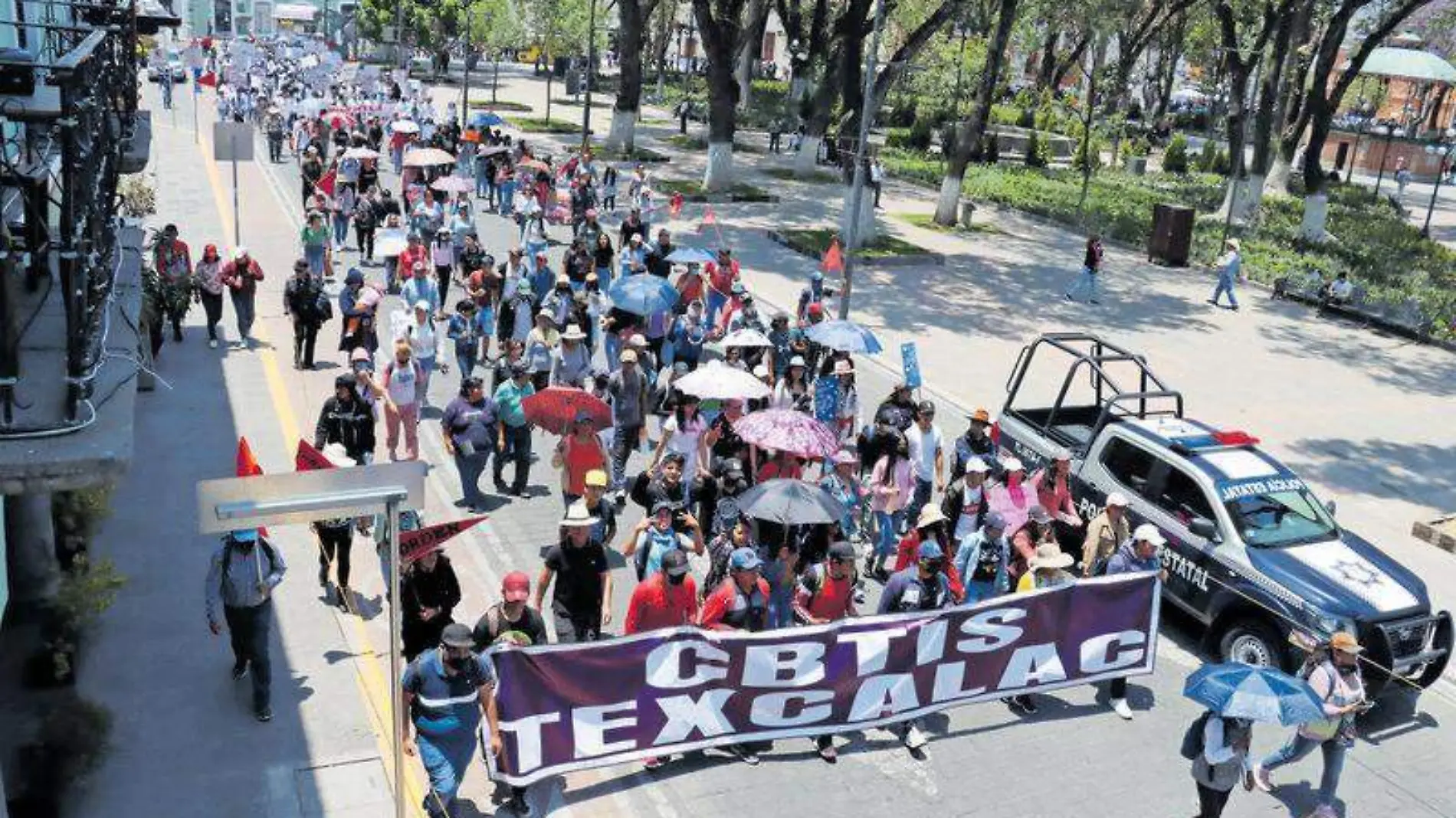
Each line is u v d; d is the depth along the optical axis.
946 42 54.31
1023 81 82.56
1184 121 76.88
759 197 36.69
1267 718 8.02
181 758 8.73
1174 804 9.36
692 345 17.22
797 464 12.24
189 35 84.06
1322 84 36.25
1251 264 31.72
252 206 29.12
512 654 8.38
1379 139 67.38
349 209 25.55
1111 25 42.50
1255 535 11.56
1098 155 53.75
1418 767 10.31
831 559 9.65
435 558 9.08
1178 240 32.03
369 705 9.56
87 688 9.44
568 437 11.94
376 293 16.67
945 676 9.84
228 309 20.42
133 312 8.03
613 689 8.74
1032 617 10.07
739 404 12.75
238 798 8.38
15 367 5.60
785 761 9.54
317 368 17.59
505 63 88.38
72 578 10.15
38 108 6.36
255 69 52.62
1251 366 23.16
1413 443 19.34
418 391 15.10
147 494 12.97
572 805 8.75
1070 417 14.90
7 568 10.12
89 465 5.43
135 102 12.16
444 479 14.32
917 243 32.47
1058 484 12.27
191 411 15.51
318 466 9.94
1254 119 38.69
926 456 12.82
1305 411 20.61
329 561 11.09
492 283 17.92
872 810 8.99
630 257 20.89
